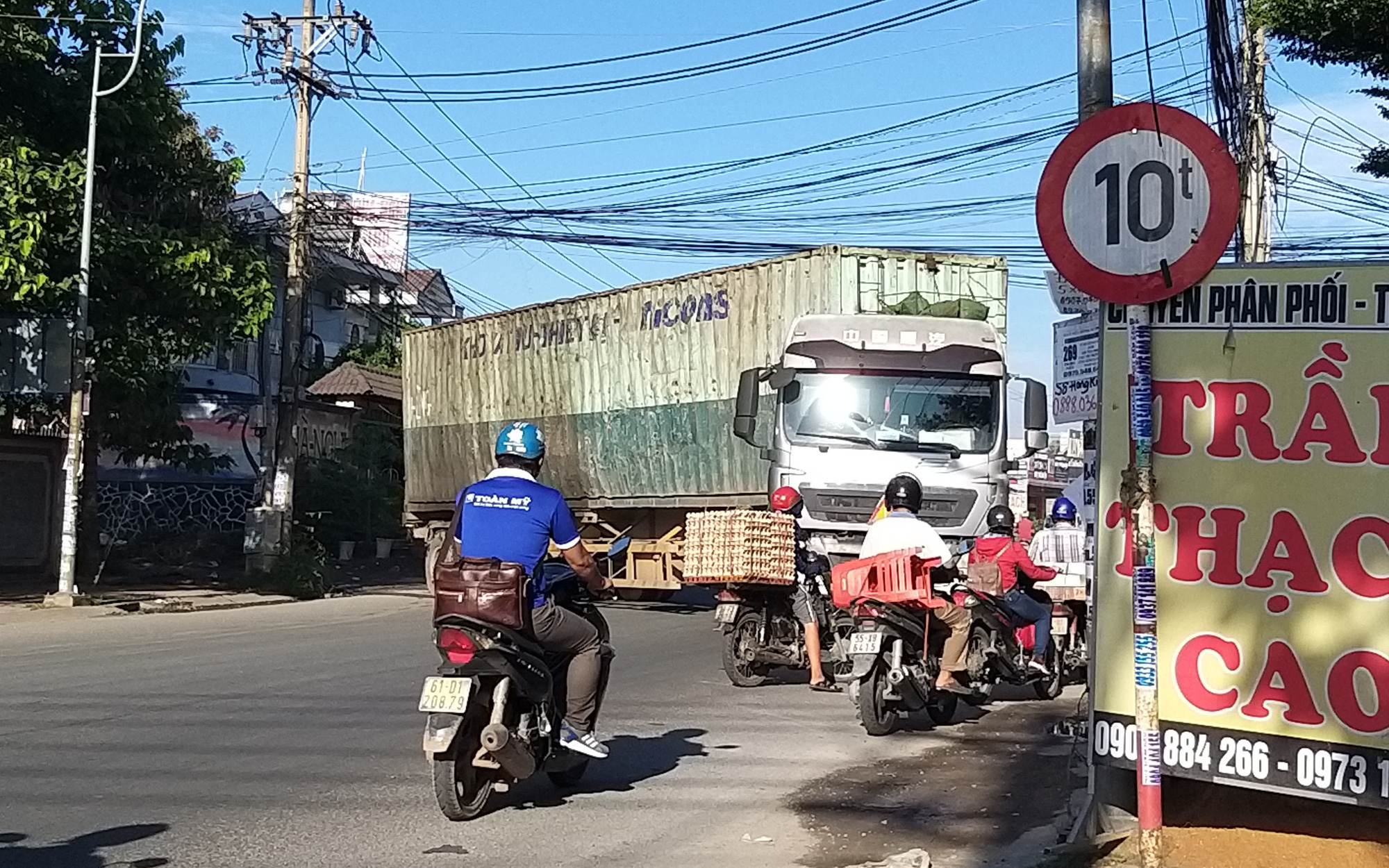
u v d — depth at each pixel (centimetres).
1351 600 516
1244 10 1205
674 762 805
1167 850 546
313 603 2138
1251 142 1712
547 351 2031
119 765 758
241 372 3175
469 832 631
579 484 1948
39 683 1083
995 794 721
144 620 1750
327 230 2734
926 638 903
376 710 954
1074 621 1167
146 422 2125
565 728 688
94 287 1927
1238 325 536
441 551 678
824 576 1130
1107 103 600
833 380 1357
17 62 1866
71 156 1884
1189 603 540
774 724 934
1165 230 523
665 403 1755
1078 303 767
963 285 1537
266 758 783
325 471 3123
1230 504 535
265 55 2348
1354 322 520
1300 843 548
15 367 1866
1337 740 514
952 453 1335
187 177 2111
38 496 2338
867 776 770
